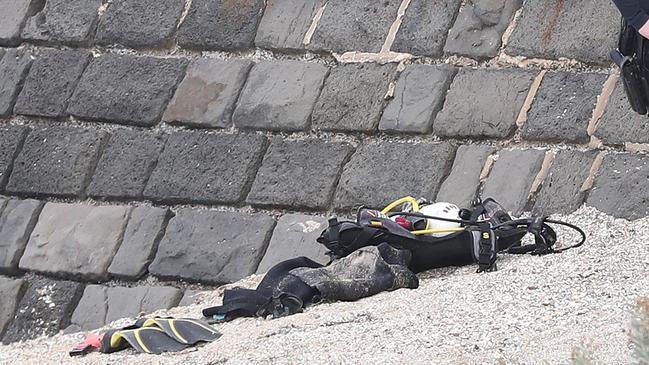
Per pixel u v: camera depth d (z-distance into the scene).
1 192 40.25
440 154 34.94
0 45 43.00
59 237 38.09
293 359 23.38
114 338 27.39
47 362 28.72
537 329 22.98
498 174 33.94
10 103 41.56
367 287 28.89
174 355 26.00
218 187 36.94
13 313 37.44
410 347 22.91
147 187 37.94
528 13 36.12
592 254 28.41
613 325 22.45
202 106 38.56
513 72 35.41
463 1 37.19
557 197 32.91
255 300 29.02
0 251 38.59
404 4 37.94
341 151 36.19
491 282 27.33
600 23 34.97
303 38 38.56
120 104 39.72
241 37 39.34
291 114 37.25
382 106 36.38
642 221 30.95
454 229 30.30
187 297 35.38
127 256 36.75
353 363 22.36
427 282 29.77
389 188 34.91
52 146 40.12
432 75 36.19
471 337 22.98
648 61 26.16
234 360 24.33
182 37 40.12
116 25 41.28
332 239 30.80
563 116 34.06
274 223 35.75
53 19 42.34
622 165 32.59
